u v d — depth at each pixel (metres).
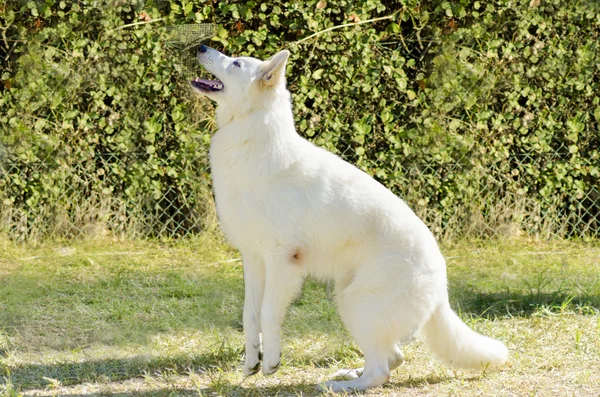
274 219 5.32
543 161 10.57
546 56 10.24
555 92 10.40
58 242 9.78
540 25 10.14
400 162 10.09
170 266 9.12
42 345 6.53
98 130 9.79
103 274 8.68
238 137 5.38
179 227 10.16
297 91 9.72
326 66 9.72
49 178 9.69
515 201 10.50
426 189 10.23
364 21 9.61
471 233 10.42
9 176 9.60
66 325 7.04
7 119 9.50
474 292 8.17
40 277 8.44
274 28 9.66
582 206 10.77
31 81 9.46
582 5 10.16
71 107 9.63
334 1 9.59
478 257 9.73
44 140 9.59
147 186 9.93
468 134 10.21
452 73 10.02
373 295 5.37
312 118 9.76
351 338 6.72
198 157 9.90
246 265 5.68
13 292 7.88
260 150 5.35
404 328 5.37
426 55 10.02
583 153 10.66
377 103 9.95
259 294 5.67
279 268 5.40
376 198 5.53
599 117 10.48
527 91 10.27
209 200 9.98
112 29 9.48
